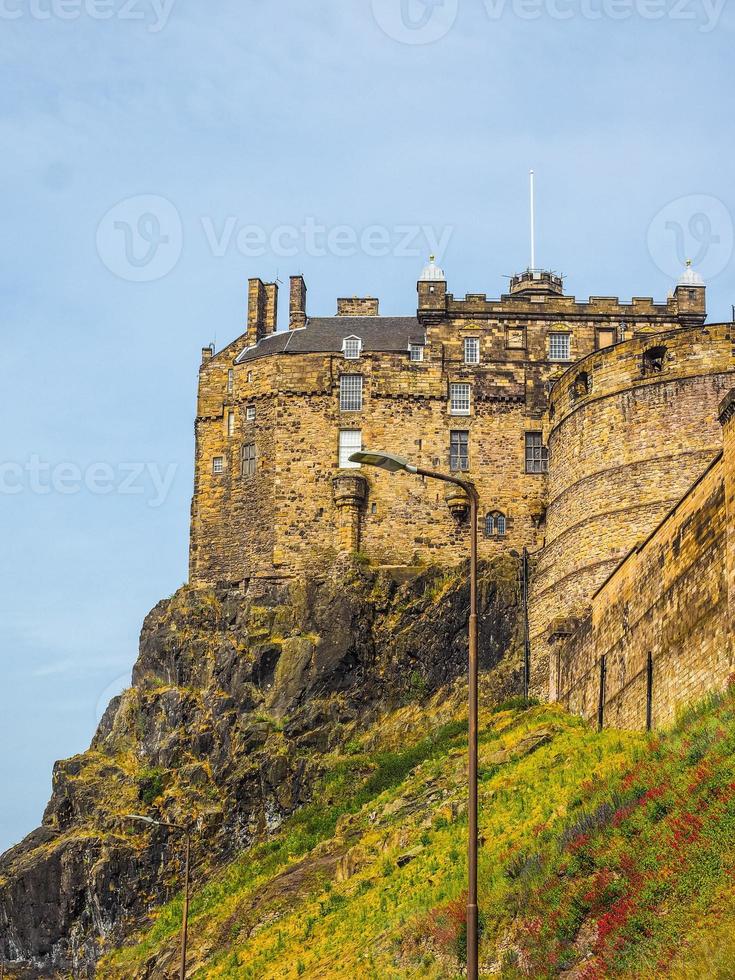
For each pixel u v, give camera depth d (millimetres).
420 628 93188
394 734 90250
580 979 41500
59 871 89812
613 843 46625
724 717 50094
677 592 61625
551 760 67812
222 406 103000
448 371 100125
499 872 52500
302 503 98938
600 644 74188
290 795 88875
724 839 42125
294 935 65188
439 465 98562
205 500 101688
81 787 93625
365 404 99938
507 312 100938
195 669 96250
